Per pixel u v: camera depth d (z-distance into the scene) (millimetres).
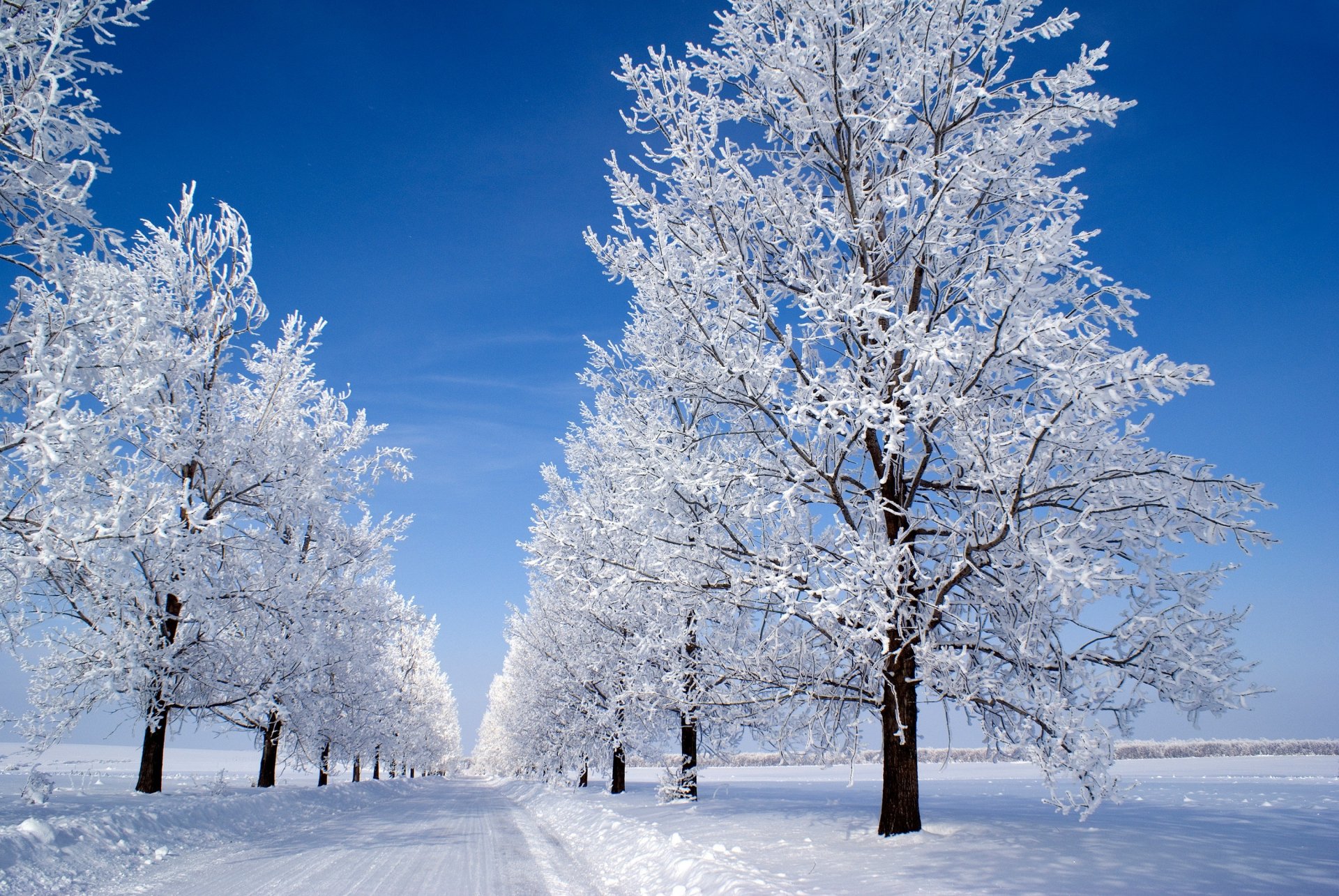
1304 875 4859
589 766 20672
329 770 20203
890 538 7602
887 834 7117
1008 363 6871
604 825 9805
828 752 7992
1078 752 5406
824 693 7695
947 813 8859
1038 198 7000
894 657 7262
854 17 7309
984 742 7281
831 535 7766
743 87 7891
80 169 6637
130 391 6977
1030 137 6984
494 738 61469
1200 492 6363
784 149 8141
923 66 6766
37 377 5980
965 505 7395
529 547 8375
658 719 14922
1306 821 7711
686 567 7926
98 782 16938
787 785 21969
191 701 12477
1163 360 5312
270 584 12867
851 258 7938
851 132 7531
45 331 6492
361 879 6789
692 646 10820
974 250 7051
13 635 7453
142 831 8328
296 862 7828
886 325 7508
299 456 14078
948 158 7254
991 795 14797
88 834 7430
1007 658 6887
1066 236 5672
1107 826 7258
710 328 7465
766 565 7465
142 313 7289
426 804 18844
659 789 13500
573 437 14680
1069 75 6543
